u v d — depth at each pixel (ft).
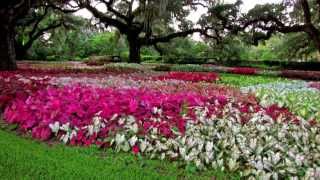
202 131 19.17
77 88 26.73
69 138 19.65
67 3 89.97
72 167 15.51
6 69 57.82
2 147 17.97
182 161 16.78
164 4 94.17
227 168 16.17
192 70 75.10
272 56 168.66
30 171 14.80
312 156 16.93
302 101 29.04
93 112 20.98
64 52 148.36
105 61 114.73
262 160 16.08
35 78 38.22
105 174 14.84
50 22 129.70
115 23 104.17
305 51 122.72
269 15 89.25
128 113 20.79
